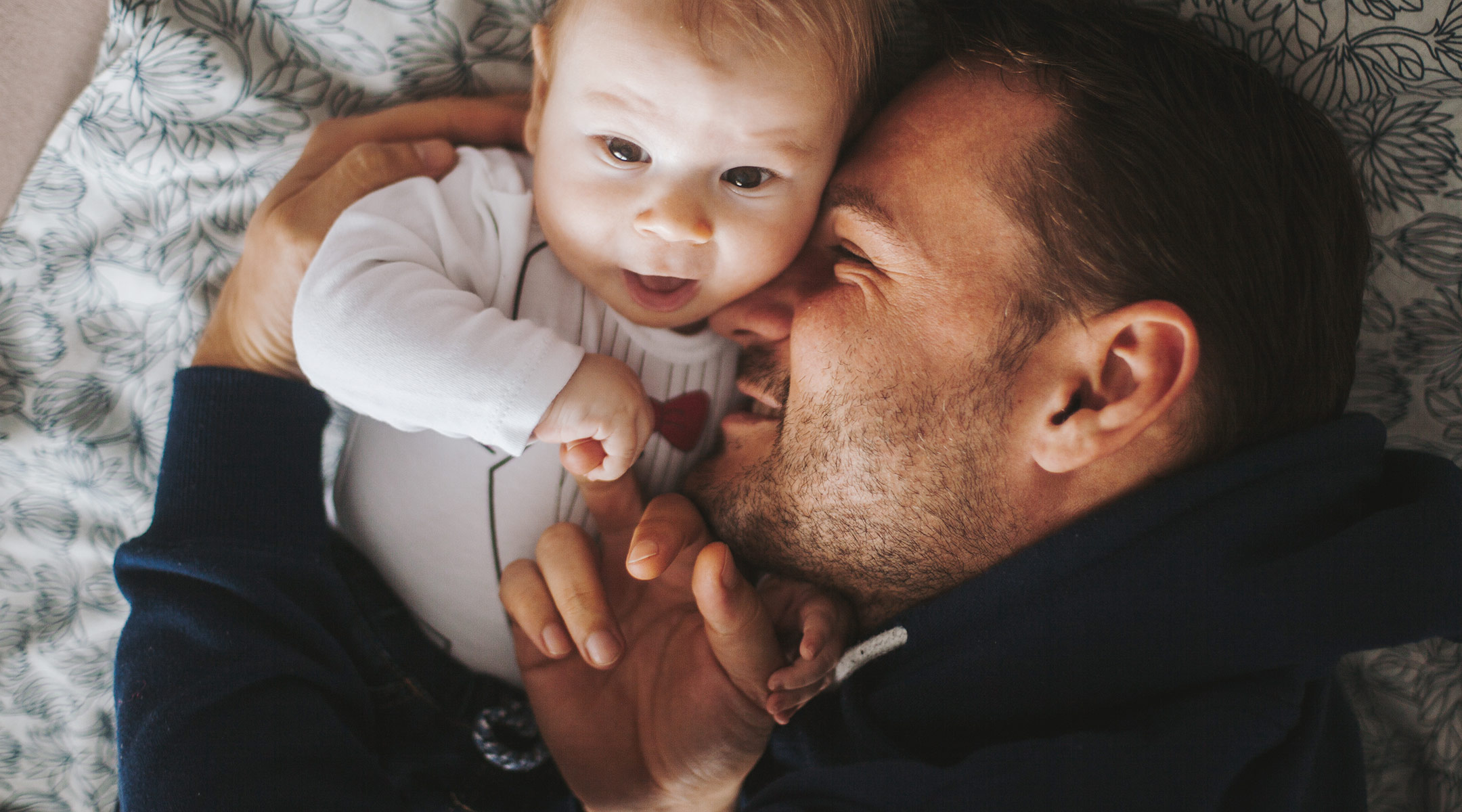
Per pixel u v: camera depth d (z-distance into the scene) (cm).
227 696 68
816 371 74
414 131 89
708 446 87
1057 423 69
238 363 82
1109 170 67
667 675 77
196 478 76
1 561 104
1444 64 79
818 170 74
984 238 69
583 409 70
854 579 77
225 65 86
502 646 86
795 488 76
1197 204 67
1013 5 75
